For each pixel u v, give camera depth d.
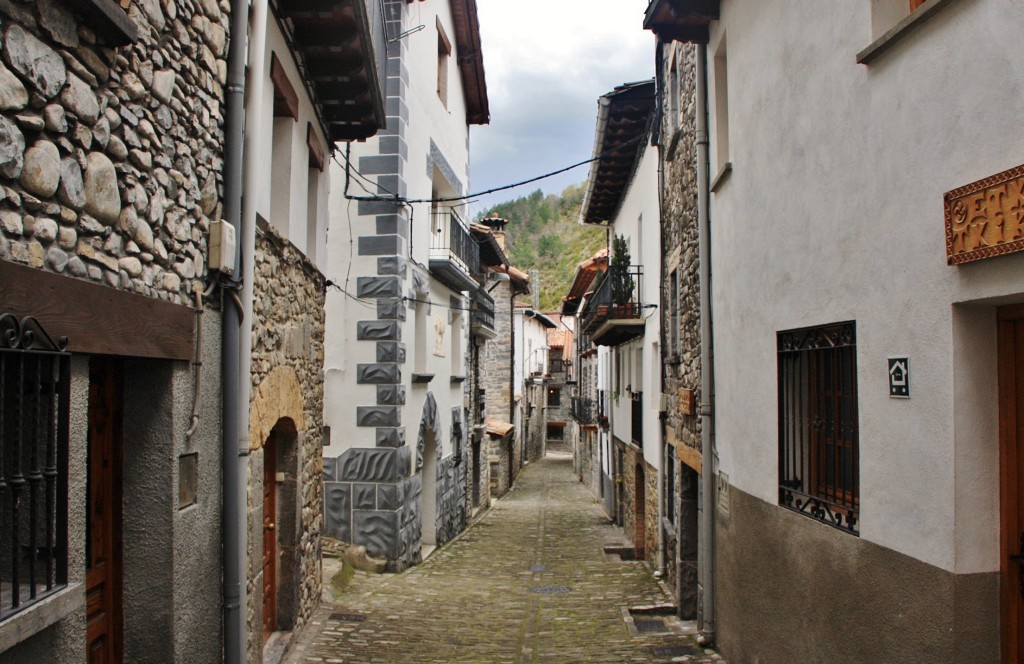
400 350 10.95
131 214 3.13
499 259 19.83
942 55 2.95
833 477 4.23
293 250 5.98
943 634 2.92
